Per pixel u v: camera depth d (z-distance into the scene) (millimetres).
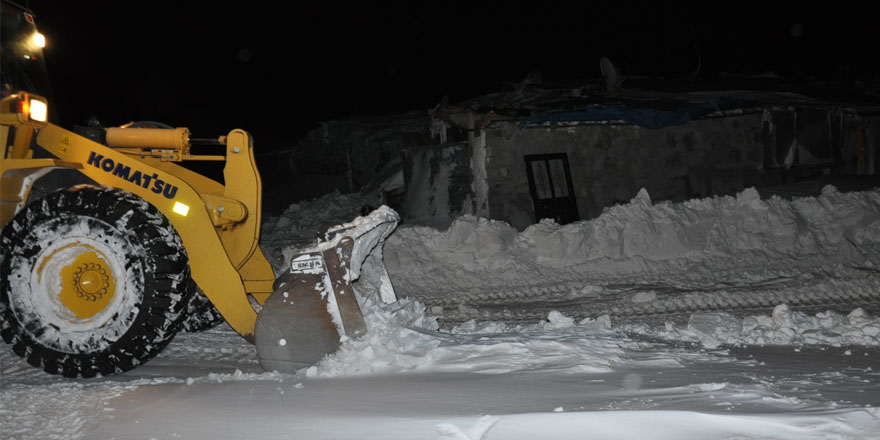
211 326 8062
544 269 12508
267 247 17641
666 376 5246
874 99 21141
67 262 6332
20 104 6609
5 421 4750
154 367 6719
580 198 17266
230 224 7055
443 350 6059
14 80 7566
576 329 7090
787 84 23375
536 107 17453
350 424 4168
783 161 18562
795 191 16328
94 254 6305
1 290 6320
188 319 7930
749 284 10766
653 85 22234
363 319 6160
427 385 5160
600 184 17359
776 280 10891
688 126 17812
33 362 6309
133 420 4555
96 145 6727
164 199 6594
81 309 6324
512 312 10031
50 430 4488
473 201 17094
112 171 6684
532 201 16797
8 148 6816
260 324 6172
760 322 7703
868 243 12328
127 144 7289
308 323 6121
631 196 17547
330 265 6191
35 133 6922
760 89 21328
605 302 10242
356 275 6297
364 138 24531
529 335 6703
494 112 16656
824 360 5992
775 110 18328
